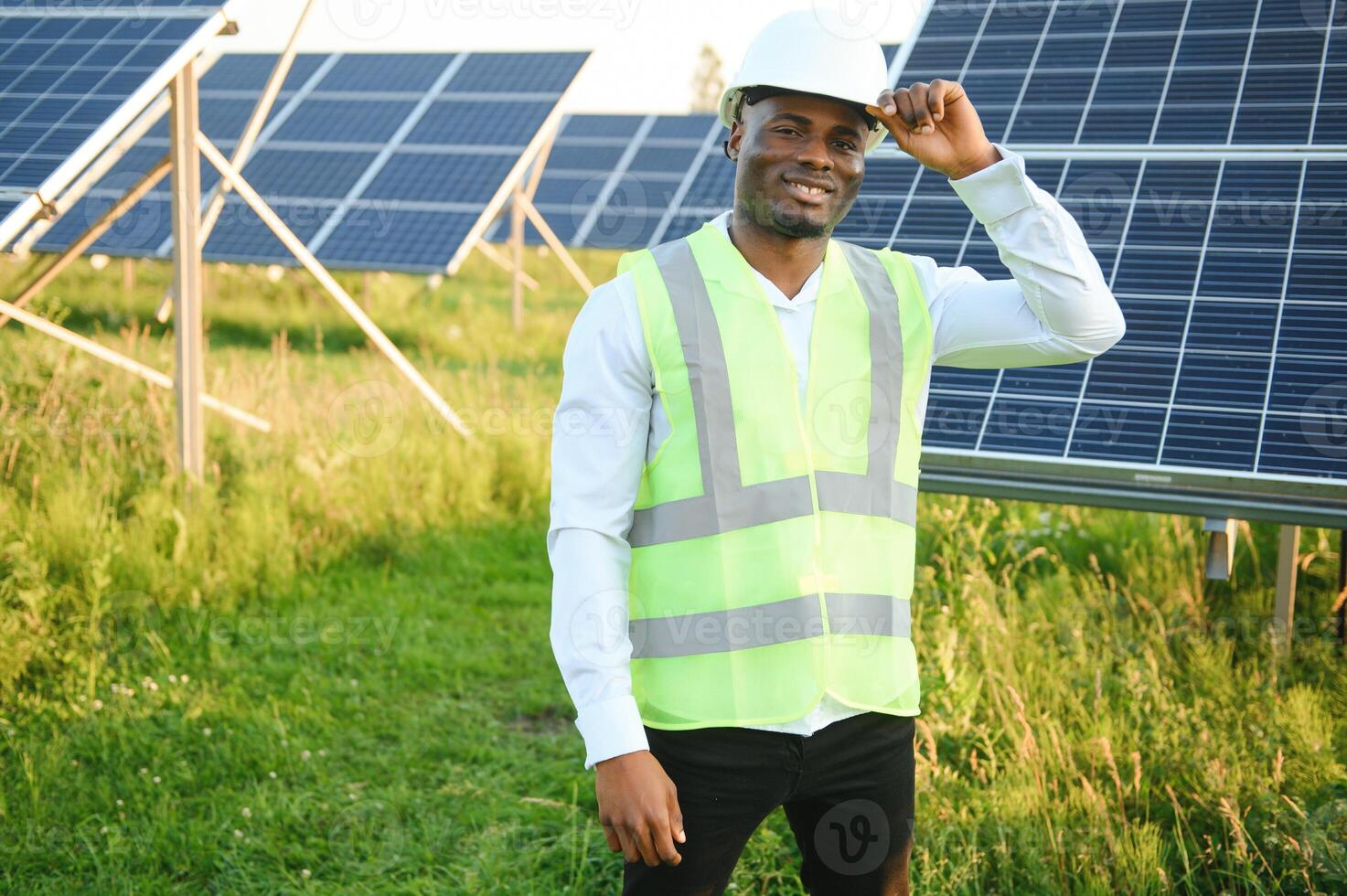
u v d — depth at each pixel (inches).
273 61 502.3
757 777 80.4
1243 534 210.5
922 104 75.7
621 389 79.2
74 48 226.2
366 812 154.3
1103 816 133.4
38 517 211.6
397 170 409.7
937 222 154.7
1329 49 157.9
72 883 135.6
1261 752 146.9
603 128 602.5
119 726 168.4
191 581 215.5
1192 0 172.1
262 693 186.9
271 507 243.1
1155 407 129.3
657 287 80.7
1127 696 163.3
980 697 163.0
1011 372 139.3
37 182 185.2
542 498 284.4
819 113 76.8
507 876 138.3
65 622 189.3
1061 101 164.2
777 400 80.3
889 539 84.0
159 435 256.4
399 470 273.4
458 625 219.6
